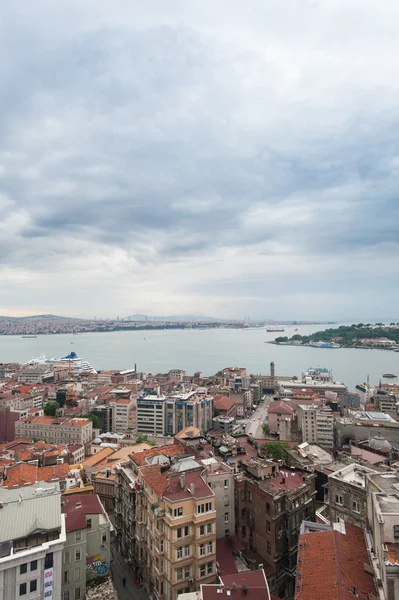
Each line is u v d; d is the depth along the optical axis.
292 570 84.44
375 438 155.25
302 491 89.25
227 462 102.12
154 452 101.69
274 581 81.25
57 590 59.56
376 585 48.81
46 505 65.00
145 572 81.00
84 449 176.75
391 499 54.62
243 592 56.31
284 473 97.44
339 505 74.12
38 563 58.19
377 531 51.44
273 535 82.25
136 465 95.12
